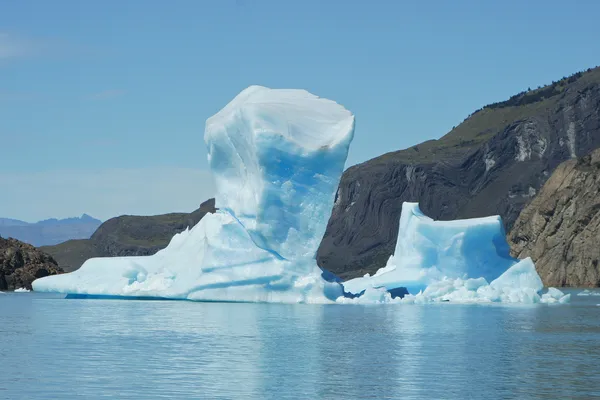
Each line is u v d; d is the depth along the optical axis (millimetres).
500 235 70875
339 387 29359
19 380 30484
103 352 37438
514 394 28141
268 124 60469
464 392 28516
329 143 60938
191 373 31969
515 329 46938
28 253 115188
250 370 32594
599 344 40312
